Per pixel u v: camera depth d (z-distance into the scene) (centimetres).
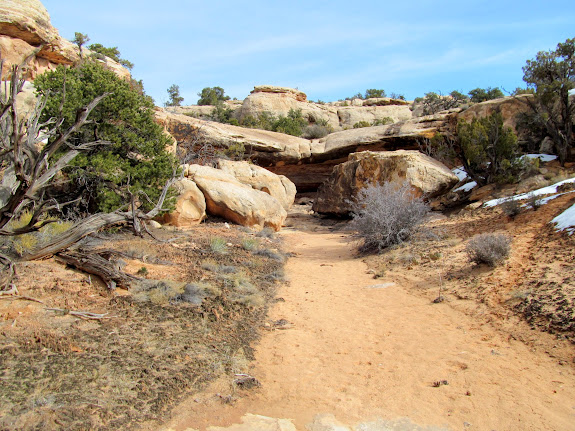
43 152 653
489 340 665
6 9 1739
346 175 2602
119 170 1371
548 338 627
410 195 1589
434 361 609
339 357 637
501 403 489
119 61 3375
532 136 2358
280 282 1085
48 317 601
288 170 3488
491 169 2041
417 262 1162
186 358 568
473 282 912
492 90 4662
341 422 460
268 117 4809
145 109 1522
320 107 5588
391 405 495
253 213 1780
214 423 446
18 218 922
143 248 1077
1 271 666
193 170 1748
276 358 629
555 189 1425
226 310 780
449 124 3000
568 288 727
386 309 861
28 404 414
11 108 597
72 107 1252
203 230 1545
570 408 471
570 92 2139
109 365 512
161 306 723
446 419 464
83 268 791
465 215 1587
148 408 449
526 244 1034
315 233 2208
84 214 1288
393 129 3108
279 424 452
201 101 6400
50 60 2009
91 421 408
